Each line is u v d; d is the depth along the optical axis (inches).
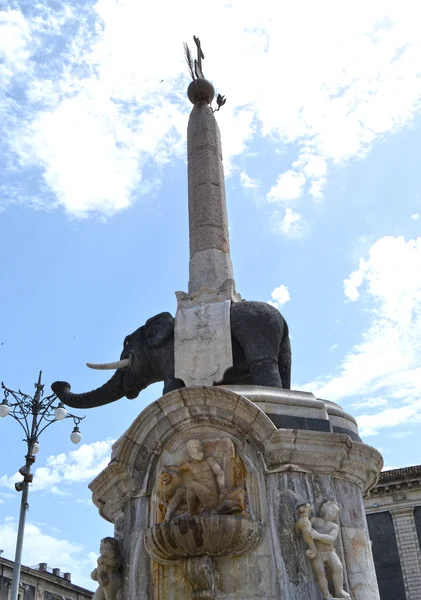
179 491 277.1
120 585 281.7
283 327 363.6
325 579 255.3
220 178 451.8
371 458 300.2
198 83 482.9
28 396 608.4
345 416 320.2
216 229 427.8
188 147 466.9
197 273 412.5
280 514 269.1
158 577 271.9
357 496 294.8
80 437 617.3
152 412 295.1
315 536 259.4
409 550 1102.4
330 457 285.0
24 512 585.9
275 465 280.4
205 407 289.1
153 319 373.7
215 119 479.5
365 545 283.0
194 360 343.3
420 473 1129.4
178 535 259.9
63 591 1530.5
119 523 296.8
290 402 300.0
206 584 256.1
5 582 1373.0
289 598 251.3
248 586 256.8
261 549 263.9
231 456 279.1
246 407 283.9
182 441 292.2
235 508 265.6
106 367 369.4
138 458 296.8
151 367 368.2
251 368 335.9
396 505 1137.4
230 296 366.9
